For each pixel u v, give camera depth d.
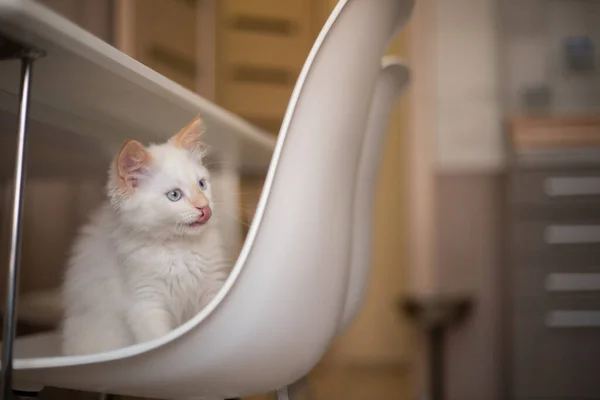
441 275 2.91
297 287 0.64
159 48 2.41
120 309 0.85
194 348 0.62
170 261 0.89
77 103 0.87
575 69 2.95
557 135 2.54
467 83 2.96
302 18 2.76
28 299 1.38
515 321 2.52
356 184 0.83
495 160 2.93
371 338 2.79
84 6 2.12
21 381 0.68
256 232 0.62
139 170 0.92
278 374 0.67
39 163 1.33
